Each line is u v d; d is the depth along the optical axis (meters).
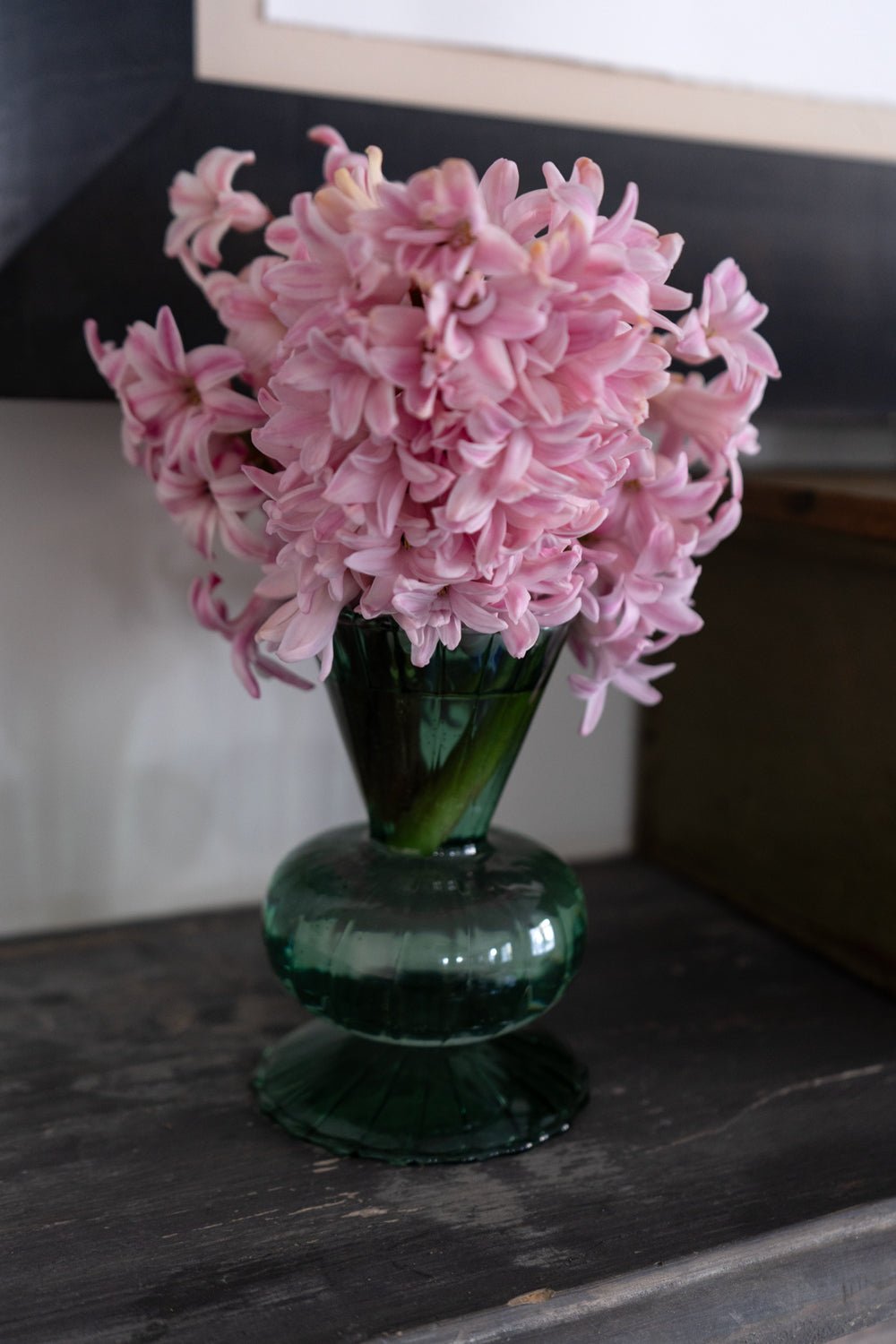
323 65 0.71
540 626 0.57
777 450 0.85
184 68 0.68
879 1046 0.68
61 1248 0.56
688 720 0.83
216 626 0.63
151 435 0.60
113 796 0.76
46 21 0.66
